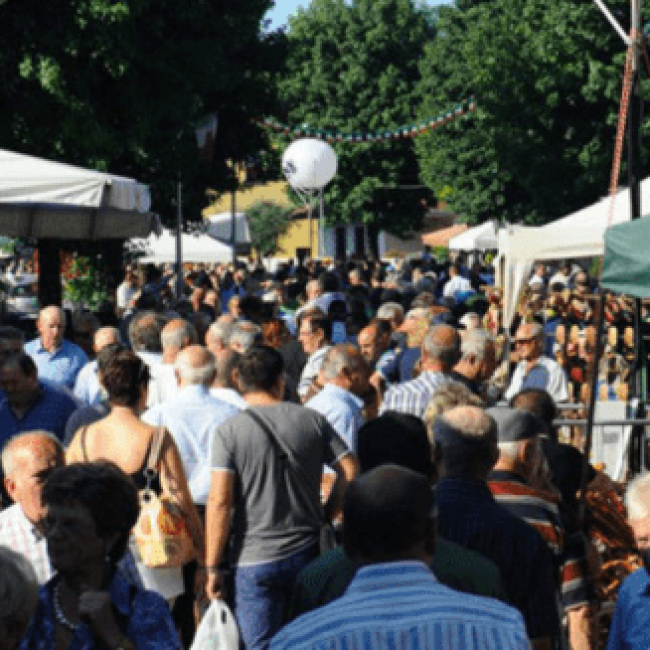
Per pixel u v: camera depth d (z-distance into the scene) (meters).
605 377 14.33
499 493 6.23
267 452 7.72
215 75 26.84
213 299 23.50
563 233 12.39
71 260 27.38
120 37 23.09
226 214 64.25
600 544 8.20
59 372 12.28
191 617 8.19
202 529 7.82
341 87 82.81
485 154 49.28
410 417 6.02
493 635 3.69
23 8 22.42
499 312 17.94
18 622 4.01
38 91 23.09
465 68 65.56
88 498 4.58
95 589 4.63
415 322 14.56
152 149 26.05
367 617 3.72
